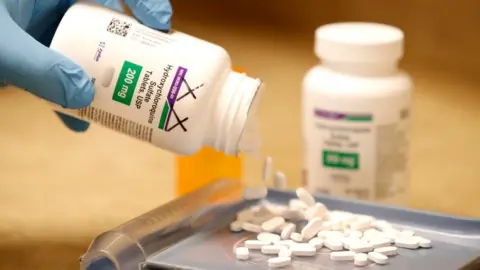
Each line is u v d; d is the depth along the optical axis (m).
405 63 1.25
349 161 0.71
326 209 0.65
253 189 0.67
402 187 0.73
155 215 0.60
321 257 0.57
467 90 1.15
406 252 0.58
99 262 0.55
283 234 0.60
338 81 0.70
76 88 0.58
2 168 0.91
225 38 1.38
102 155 0.95
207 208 0.64
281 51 1.32
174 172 0.89
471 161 0.92
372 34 0.71
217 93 0.59
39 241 0.73
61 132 1.02
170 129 0.59
